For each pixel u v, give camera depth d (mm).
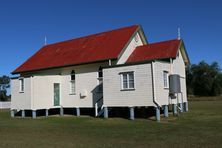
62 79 28609
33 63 32719
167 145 11227
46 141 12656
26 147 11305
